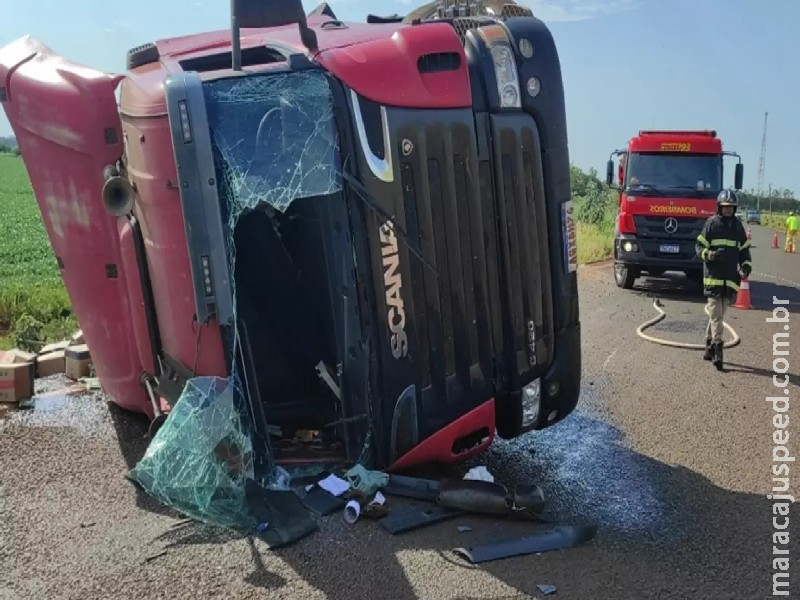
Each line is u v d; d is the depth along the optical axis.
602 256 21.94
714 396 7.35
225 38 5.62
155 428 5.31
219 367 4.39
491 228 4.96
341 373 4.61
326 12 6.43
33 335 9.09
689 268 14.28
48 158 5.19
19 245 24.91
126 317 5.33
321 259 4.78
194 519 4.42
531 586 3.84
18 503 4.67
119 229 4.98
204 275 4.19
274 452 5.03
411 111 4.54
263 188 4.25
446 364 4.81
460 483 4.60
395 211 4.50
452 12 6.05
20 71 5.25
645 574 4.01
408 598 3.70
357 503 4.42
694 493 5.09
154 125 4.20
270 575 3.88
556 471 5.47
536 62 5.16
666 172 14.52
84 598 3.69
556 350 5.48
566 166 5.39
